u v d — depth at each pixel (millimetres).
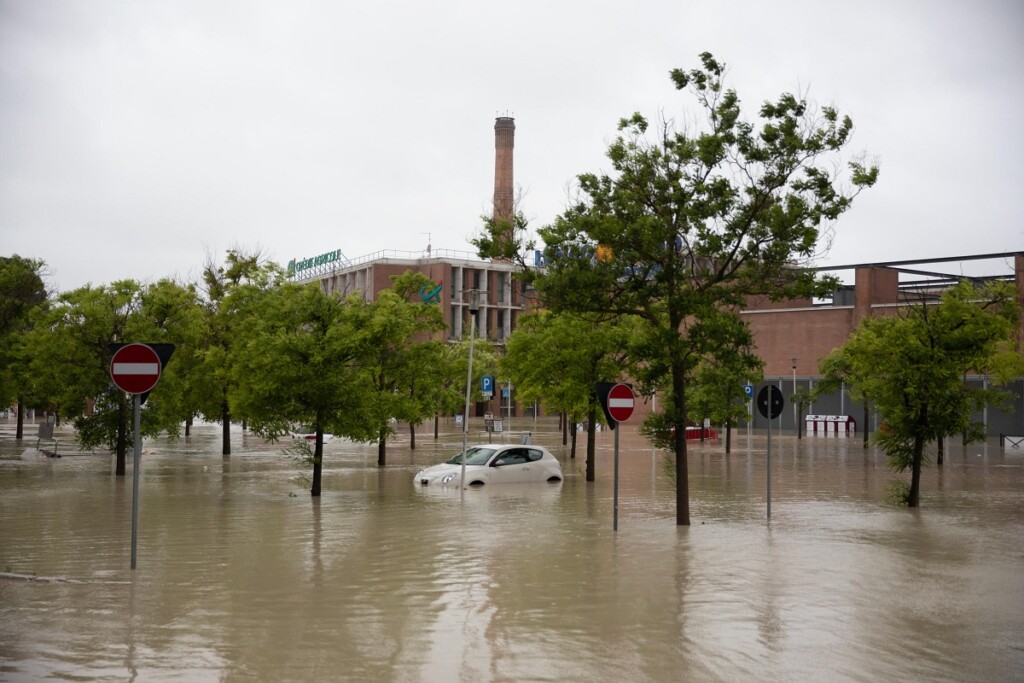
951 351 22312
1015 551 15734
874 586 12602
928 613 11000
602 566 14109
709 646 9492
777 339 72312
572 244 19453
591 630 10141
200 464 35906
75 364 30062
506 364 35156
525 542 16594
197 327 33094
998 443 55312
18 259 38375
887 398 22875
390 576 13258
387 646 9430
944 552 15594
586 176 19172
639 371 20141
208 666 8656
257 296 38469
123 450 30016
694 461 39594
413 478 30484
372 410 25500
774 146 18391
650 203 19031
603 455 43062
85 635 9773
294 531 18016
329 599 11680
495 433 60531
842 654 9219
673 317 19000
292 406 24641
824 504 23422
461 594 12023
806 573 13555
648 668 8688
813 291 18891
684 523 18953
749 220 18719
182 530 18125
